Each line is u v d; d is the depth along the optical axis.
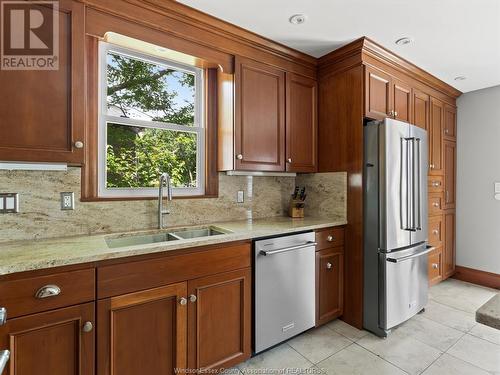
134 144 1.99
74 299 1.19
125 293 1.31
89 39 1.76
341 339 2.11
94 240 1.51
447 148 3.31
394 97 2.51
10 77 1.26
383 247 2.14
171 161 2.16
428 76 2.82
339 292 2.34
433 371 1.74
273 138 2.26
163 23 1.74
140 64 2.01
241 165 2.07
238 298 1.72
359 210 2.27
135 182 1.99
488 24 1.95
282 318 1.92
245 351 1.74
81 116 1.43
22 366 1.08
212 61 1.97
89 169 1.76
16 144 1.27
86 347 1.21
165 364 1.43
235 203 2.41
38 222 1.56
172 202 2.06
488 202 3.23
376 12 1.82
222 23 1.92
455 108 3.45
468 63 2.59
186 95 2.23
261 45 2.16
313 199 2.64
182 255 1.48
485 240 3.25
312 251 2.11
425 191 2.58
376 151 2.19
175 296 1.46
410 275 2.34
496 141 3.19
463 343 2.05
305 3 1.73
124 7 1.60
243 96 2.09
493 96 3.20
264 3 1.72
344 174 2.38
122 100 1.94
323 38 2.15
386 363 1.82
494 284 3.15
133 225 1.88
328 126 2.50
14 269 1.05
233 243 1.69
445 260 3.27
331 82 2.47
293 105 2.40
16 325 1.07
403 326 2.30
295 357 1.89
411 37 2.13
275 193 2.69
